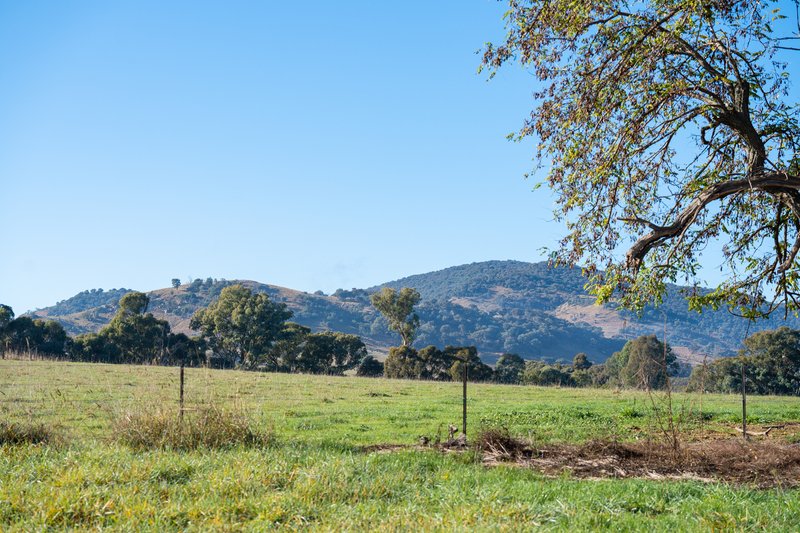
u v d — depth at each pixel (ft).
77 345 236.02
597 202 46.60
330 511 26.71
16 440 42.01
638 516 27.22
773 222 52.34
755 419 71.05
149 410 44.60
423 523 24.90
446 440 49.88
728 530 25.12
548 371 263.70
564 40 47.88
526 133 48.32
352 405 86.22
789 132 49.16
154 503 27.35
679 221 44.88
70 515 25.77
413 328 326.24
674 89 45.47
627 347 234.58
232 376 133.08
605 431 59.06
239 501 27.58
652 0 46.26
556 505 28.37
